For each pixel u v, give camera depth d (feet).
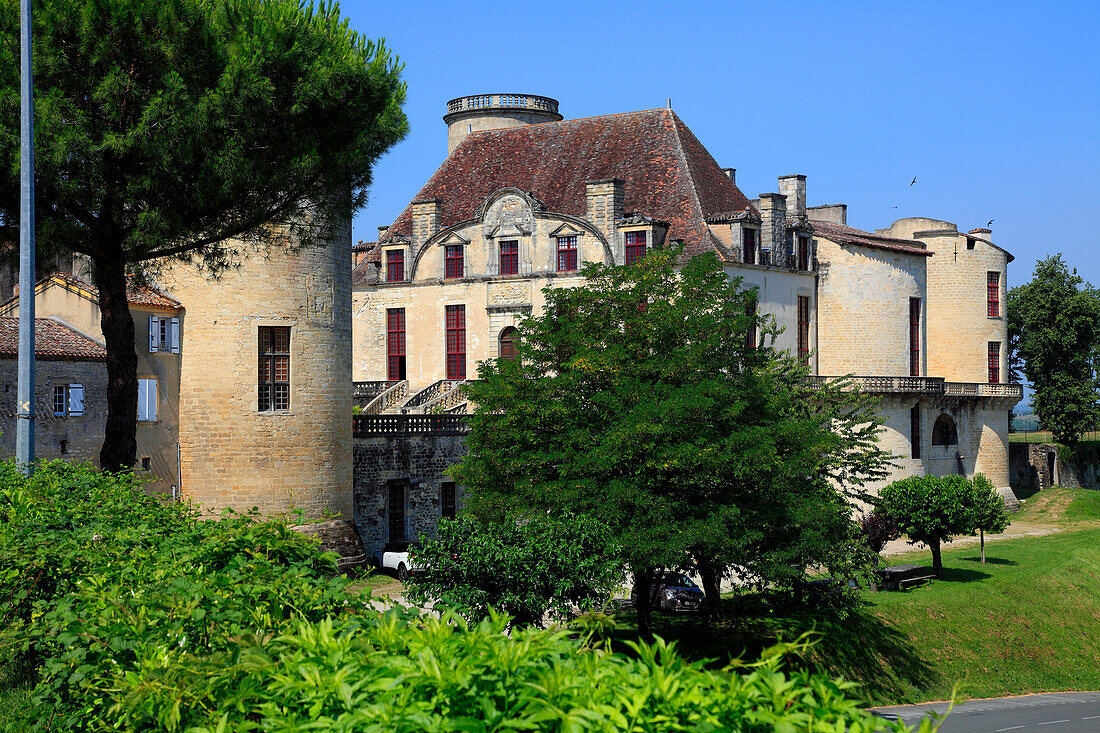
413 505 169.58
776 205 221.66
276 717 28.53
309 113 92.63
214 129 86.38
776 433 115.14
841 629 143.54
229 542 47.16
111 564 47.80
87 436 130.00
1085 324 327.47
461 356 229.25
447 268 231.71
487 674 27.76
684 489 111.96
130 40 86.38
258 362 137.08
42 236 85.51
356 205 101.81
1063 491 309.42
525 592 83.87
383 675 27.99
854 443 157.48
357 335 242.37
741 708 25.82
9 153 83.35
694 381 112.68
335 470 143.23
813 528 125.18
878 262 247.50
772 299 220.84
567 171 232.32
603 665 27.71
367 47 99.71
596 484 107.86
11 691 53.21
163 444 133.80
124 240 90.84
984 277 285.64
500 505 109.09
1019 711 126.00
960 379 284.41
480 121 279.49
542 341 120.88
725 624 138.41
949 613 164.55
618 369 113.19
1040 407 333.83
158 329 132.98
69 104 83.46
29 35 79.71
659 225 211.82
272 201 94.48
